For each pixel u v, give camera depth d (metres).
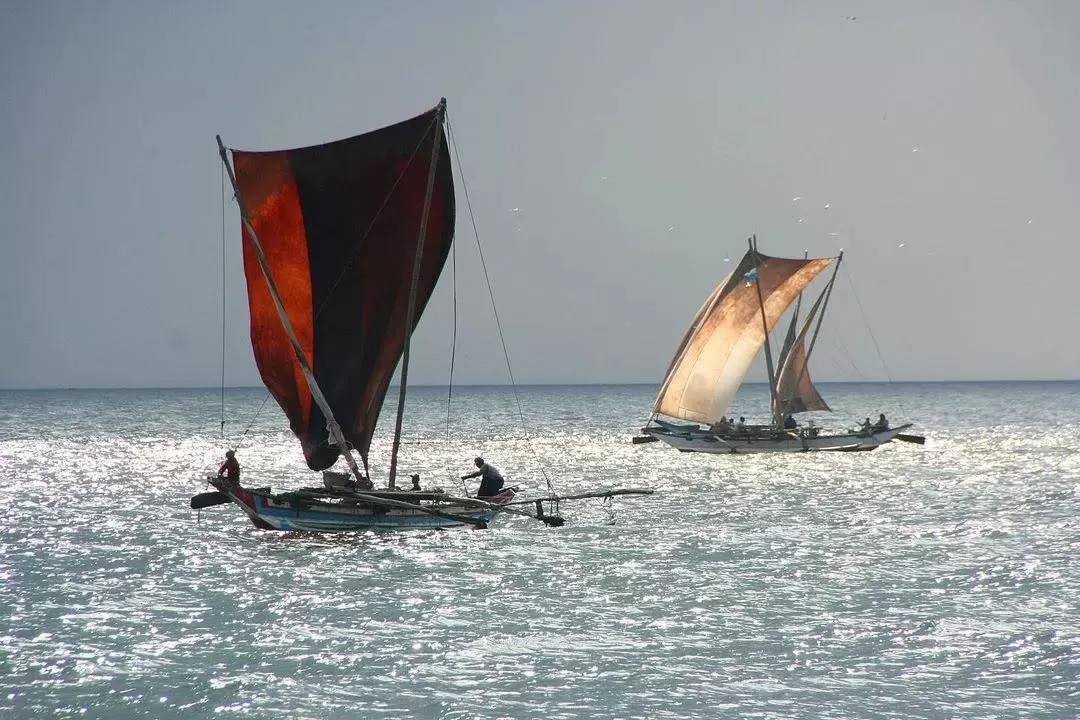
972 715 57.94
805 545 105.62
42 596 84.25
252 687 62.53
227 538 111.31
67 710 59.03
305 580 89.75
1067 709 58.50
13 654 68.50
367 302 107.75
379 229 106.88
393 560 98.44
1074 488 154.50
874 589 85.44
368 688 62.28
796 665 66.25
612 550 103.31
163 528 118.62
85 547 106.06
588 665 66.38
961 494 148.75
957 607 79.25
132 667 66.06
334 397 107.62
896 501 141.25
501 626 75.00
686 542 107.69
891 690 61.81
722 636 72.38
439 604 81.31
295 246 104.56
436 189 106.94
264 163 102.38
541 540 109.25
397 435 111.25
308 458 107.25
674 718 57.91
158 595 84.50
